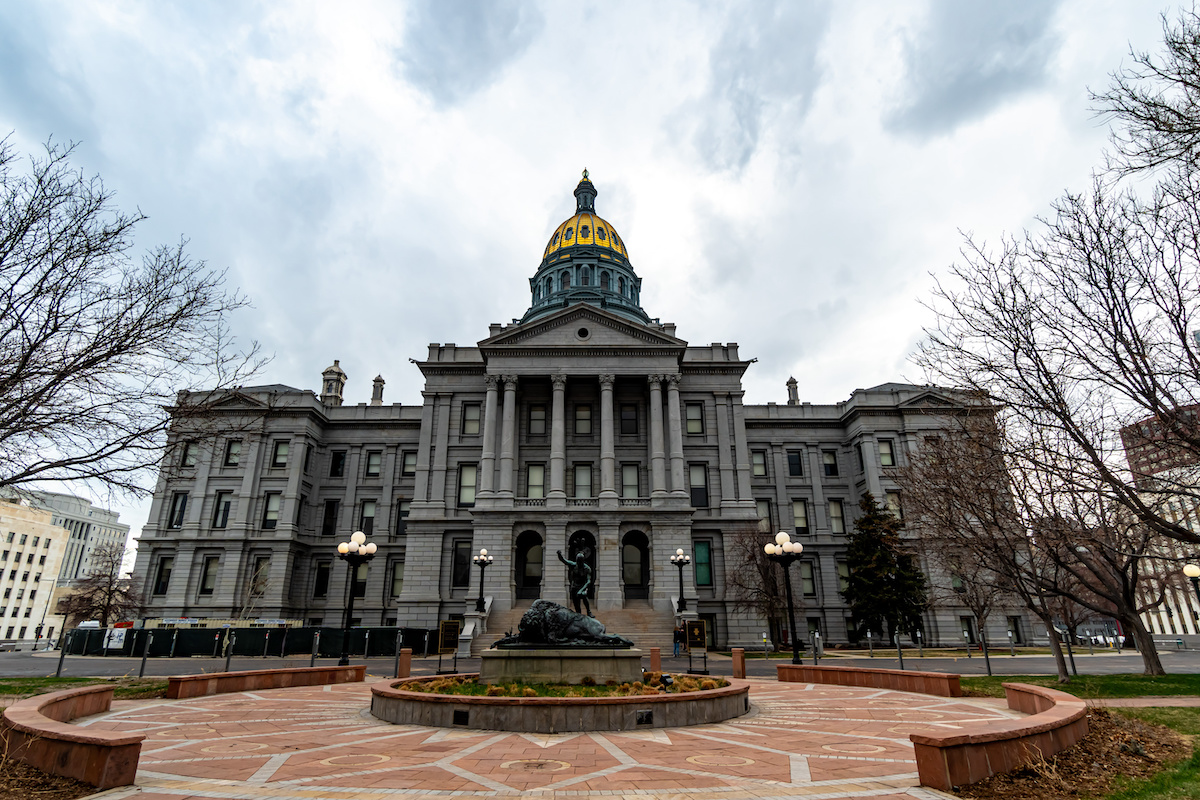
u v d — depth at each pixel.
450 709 13.91
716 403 55.34
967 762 8.88
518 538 50.16
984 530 23.84
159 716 15.55
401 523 59.62
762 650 47.19
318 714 15.91
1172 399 13.35
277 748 11.60
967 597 41.78
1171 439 14.44
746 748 11.60
